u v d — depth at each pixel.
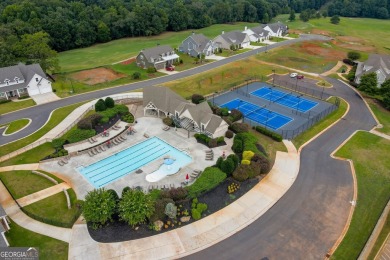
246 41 111.62
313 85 76.81
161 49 89.31
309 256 30.91
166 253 31.05
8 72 67.19
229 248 31.77
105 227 33.69
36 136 51.78
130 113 58.78
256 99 68.38
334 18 160.50
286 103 66.50
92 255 30.56
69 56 105.56
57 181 40.94
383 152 48.91
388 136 53.78
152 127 54.84
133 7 145.12
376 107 64.94
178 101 56.88
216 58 97.44
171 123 55.03
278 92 72.38
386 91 64.94
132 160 46.16
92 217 32.38
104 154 47.28
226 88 73.88
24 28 101.56
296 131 54.56
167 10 144.88
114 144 49.72
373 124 57.81
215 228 34.09
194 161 45.38
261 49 107.69
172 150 48.50
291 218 35.62
